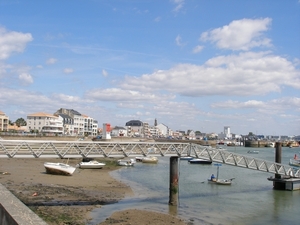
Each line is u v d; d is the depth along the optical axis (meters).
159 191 45.22
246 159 46.41
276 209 36.03
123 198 38.88
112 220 27.88
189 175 65.94
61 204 33.22
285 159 122.81
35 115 153.50
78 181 50.12
